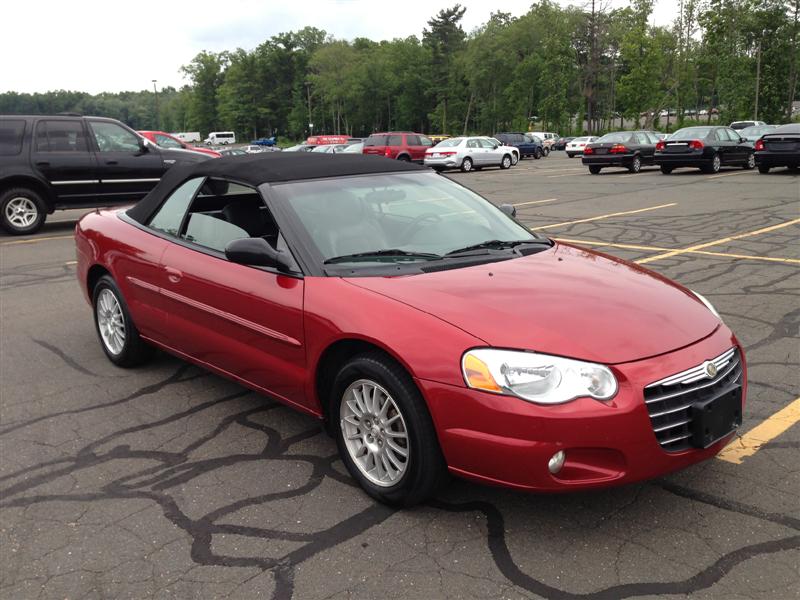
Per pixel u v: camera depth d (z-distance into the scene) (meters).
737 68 74.50
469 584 2.50
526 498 3.07
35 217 12.03
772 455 3.38
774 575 2.49
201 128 161.88
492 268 3.39
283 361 3.43
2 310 6.79
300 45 140.38
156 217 4.53
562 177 23.92
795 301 6.18
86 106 194.25
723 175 21.09
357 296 3.09
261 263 3.39
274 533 2.87
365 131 129.50
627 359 2.66
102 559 2.73
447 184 4.40
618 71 97.62
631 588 2.45
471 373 2.65
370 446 3.10
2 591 2.55
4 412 4.25
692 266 7.88
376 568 2.62
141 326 4.58
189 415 4.13
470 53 96.00
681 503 2.98
